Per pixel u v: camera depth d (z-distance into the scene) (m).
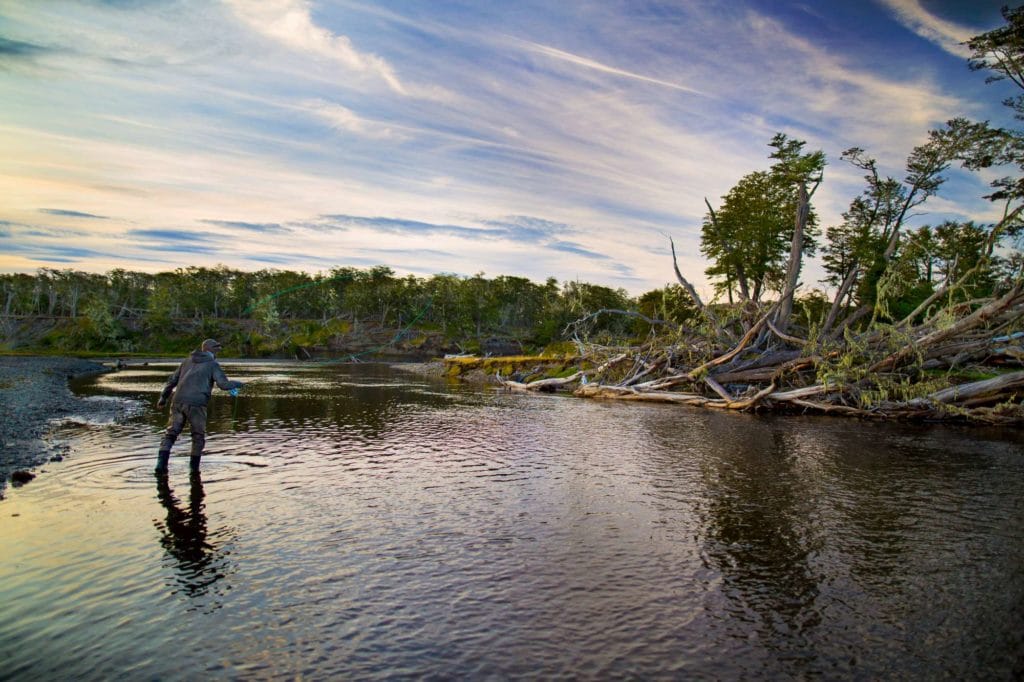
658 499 11.19
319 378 45.78
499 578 7.39
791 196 55.03
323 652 5.57
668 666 5.44
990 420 22.45
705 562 8.06
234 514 9.69
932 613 6.63
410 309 158.62
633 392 31.95
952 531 9.47
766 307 36.12
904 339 25.81
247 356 104.81
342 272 157.12
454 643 5.79
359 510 10.11
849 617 6.51
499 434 18.67
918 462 15.03
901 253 43.06
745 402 27.06
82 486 11.14
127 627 5.96
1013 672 5.43
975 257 44.22
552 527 9.41
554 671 5.31
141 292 185.88
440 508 10.34
